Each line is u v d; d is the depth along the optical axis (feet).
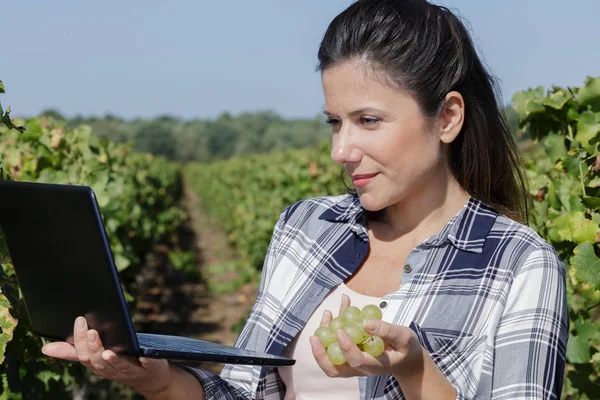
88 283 5.29
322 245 6.73
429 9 6.05
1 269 9.18
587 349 12.25
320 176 40.57
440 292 6.04
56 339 6.05
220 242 80.02
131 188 34.63
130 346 5.25
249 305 43.42
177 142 350.84
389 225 6.61
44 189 5.25
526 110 12.90
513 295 5.90
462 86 6.19
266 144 343.87
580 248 9.36
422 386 5.34
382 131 5.86
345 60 5.84
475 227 6.22
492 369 5.82
